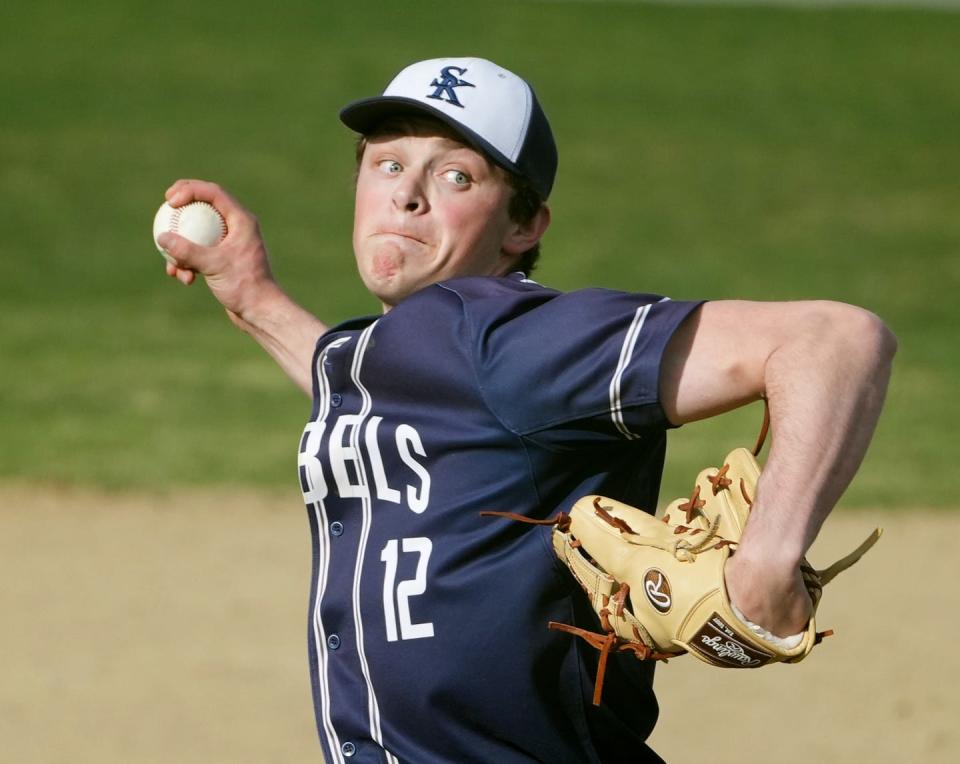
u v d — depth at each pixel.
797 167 66.81
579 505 7.58
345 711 8.31
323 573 8.54
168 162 64.25
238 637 22.41
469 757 8.05
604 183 63.84
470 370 7.71
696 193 62.88
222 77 77.31
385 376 8.12
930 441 34.28
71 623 22.83
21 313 45.03
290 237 55.50
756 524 6.70
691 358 7.18
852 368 6.75
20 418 34.69
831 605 24.31
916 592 24.84
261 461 31.94
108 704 19.80
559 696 8.06
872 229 58.59
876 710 20.03
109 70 77.50
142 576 25.11
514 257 9.19
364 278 8.95
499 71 8.91
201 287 48.72
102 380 38.12
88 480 30.47
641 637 7.36
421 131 8.75
